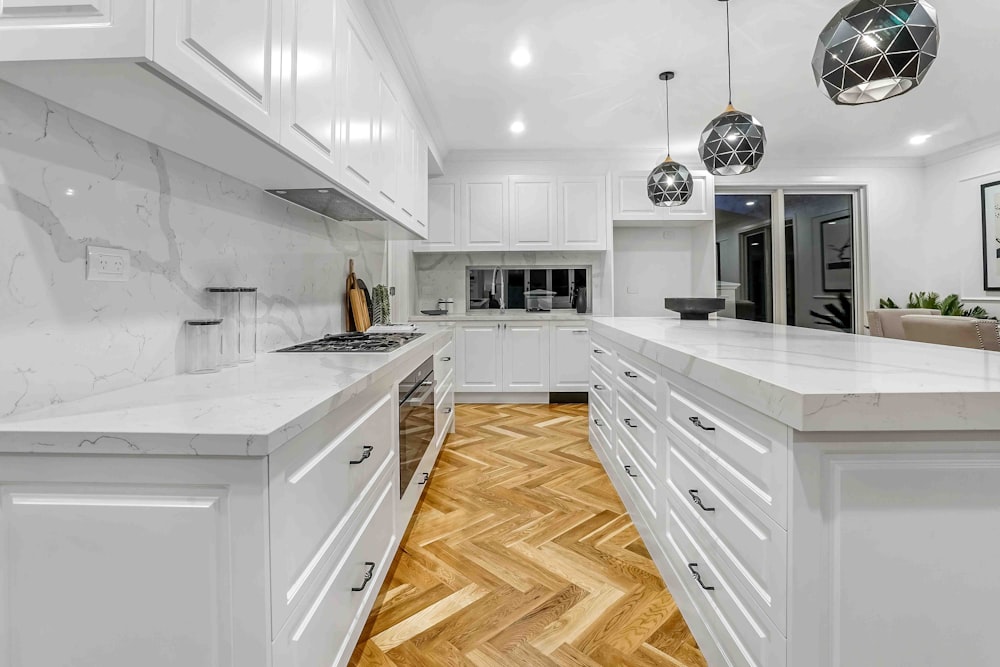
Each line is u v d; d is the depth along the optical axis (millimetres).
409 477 2176
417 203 3396
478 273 5465
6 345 1014
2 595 921
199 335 1529
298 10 1487
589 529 2336
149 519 908
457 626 1653
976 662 1044
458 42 2906
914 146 4996
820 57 1697
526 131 4480
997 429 998
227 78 1129
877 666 1038
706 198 5148
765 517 1131
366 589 1520
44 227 1093
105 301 1252
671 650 1542
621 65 3232
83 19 882
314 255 2578
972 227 4977
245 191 1893
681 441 1674
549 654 1525
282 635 958
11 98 1017
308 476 1089
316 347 2180
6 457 914
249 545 896
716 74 3369
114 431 897
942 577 1033
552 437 3857
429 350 2729
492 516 2475
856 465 1020
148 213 1395
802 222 5535
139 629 917
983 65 3303
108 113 1158
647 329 2479
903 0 1529
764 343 1828
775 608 1089
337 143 1827
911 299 5430
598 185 5086
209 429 909
